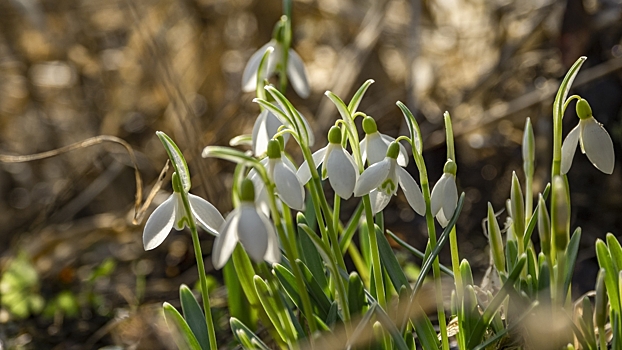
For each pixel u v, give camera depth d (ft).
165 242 15.11
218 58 17.97
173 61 18.83
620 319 6.23
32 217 18.13
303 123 5.82
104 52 19.21
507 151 15.15
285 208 5.82
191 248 14.82
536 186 13.80
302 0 18.33
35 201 18.72
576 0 13.53
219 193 13.97
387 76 18.12
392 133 16.88
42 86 19.84
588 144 6.14
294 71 9.29
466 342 6.63
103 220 15.65
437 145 15.57
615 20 13.24
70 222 16.46
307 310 5.78
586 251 12.51
